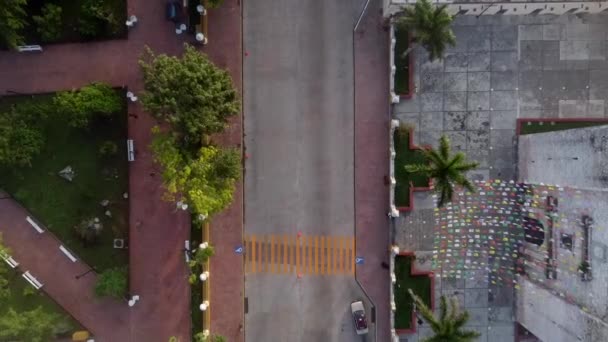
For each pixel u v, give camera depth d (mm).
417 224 41344
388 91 41375
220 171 35844
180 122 33844
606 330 28047
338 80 41500
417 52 41375
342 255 41656
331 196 41656
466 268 41250
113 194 41000
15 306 40812
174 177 33500
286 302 41688
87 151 40938
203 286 40938
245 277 41656
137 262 41188
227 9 41312
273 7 41438
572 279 32406
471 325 41812
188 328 41250
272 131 41625
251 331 41594
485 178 41594
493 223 40531
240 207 41562
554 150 35562
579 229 31578
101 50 41094
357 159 41562
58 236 41094
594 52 41625
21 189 40688
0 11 35781
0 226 41156
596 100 41625
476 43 41625
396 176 41344
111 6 40688
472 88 41688
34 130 39062
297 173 41656
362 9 41312
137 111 40938
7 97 41000
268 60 41500
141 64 34344
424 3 33281
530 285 38406
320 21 41438
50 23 39219
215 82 35406
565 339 33281
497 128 41781
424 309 34094
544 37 41594
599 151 29719
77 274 41125
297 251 41688
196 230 41062
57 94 38688
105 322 41219
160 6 41125
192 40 41062
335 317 41562
